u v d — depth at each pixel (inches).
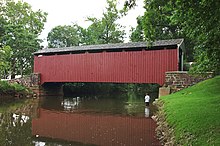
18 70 1609.3
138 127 507.2
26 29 1702.8
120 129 490.6
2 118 615.2
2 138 412.8
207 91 639.1
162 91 836.0
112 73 1008.2
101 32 1716.3
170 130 382.3
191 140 294.0
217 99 505.4
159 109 626.5
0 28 1507.1
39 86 1222.9
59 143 389.7
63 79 1149.7
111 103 965.8
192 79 814.5
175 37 1199.6
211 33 310.8
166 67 894.4
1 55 1243.2
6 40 1497.3
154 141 389.1
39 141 398.6
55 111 746.8
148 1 326.3
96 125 536.1
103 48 1020.5
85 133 458.3
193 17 315.6
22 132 461.7
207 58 346.3
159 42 921.5
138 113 697.6
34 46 1558.8
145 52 938.1
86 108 812.6
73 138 420.8
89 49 1060.5
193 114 397.4
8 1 1643.7
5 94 1122.0
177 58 875.4
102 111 745.0
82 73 1090.7
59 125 537.0
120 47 981.2
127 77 971.3
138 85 1766.7
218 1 270.8
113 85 1668.3
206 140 278.5
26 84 1251.2
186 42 1200.2
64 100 1085.8
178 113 437.1
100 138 419.8
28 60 1581.0
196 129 321.1
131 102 1004.6
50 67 1195.9
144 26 343.6
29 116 652.1
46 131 474.9
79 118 627.2
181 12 313.0
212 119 349.1
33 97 1184.2
